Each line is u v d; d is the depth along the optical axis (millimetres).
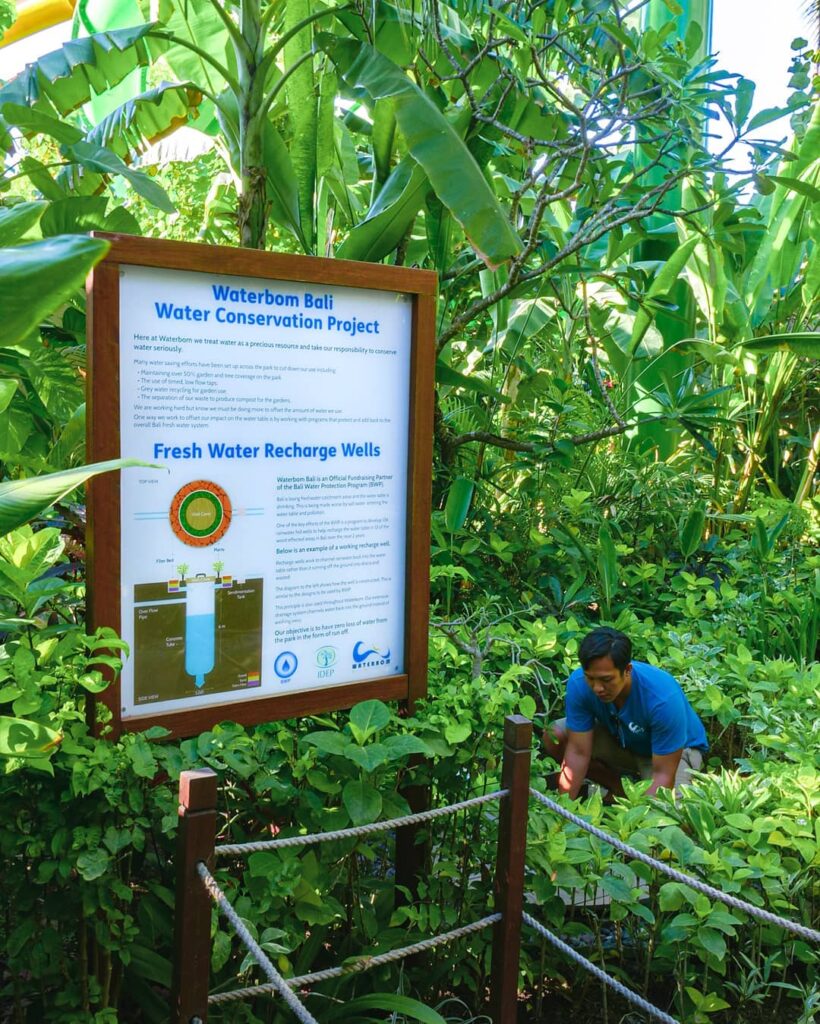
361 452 2709
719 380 6902
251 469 2537
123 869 2396
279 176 4711
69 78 4605
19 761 2004
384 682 2775
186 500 2449
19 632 2369
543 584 5133
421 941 2496
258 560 2568
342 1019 2457
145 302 2355
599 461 6027
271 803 2541
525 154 4770
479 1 4203
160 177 7395
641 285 6617
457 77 4277
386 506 2770
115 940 2238
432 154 3551
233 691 2561
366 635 2766
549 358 6555
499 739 2750
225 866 2645
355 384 2684
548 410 5895
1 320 1806
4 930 2320
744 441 6988
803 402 7723
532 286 5559
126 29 4188
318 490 2648
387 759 2326
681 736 3541
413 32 4402
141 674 2426
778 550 5969
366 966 2213
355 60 4008
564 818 2672
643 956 2877
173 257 2350
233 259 2424
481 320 6348
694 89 4176
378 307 2699
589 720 3682
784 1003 2770
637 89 4598
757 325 6910
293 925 2412
